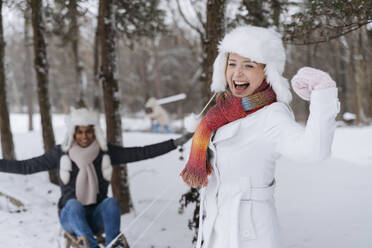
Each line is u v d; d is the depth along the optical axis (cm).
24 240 367
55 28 739
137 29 668
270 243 174
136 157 317
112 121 493
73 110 323
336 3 277
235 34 178
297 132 156
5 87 621
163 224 457
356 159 819
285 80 177
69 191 319
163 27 704
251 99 174
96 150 324
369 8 266
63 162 316
